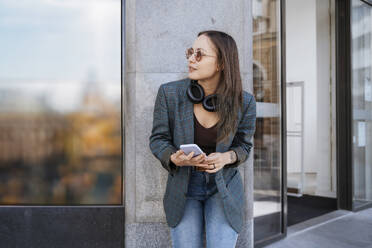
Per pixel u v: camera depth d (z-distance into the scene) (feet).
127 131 8.30
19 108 8.72
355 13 15.10
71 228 8.46
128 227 8.31
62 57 8.73
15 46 8.69
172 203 5.71
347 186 14.75
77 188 8.76
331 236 11.34
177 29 8.21
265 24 11.05
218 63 5.74
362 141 15.51
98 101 8.73
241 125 6.03
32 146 8.75
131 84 8.24
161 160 5.57
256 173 10.65
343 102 14.88
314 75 18.33
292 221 13.12
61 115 8.73
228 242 5.59
